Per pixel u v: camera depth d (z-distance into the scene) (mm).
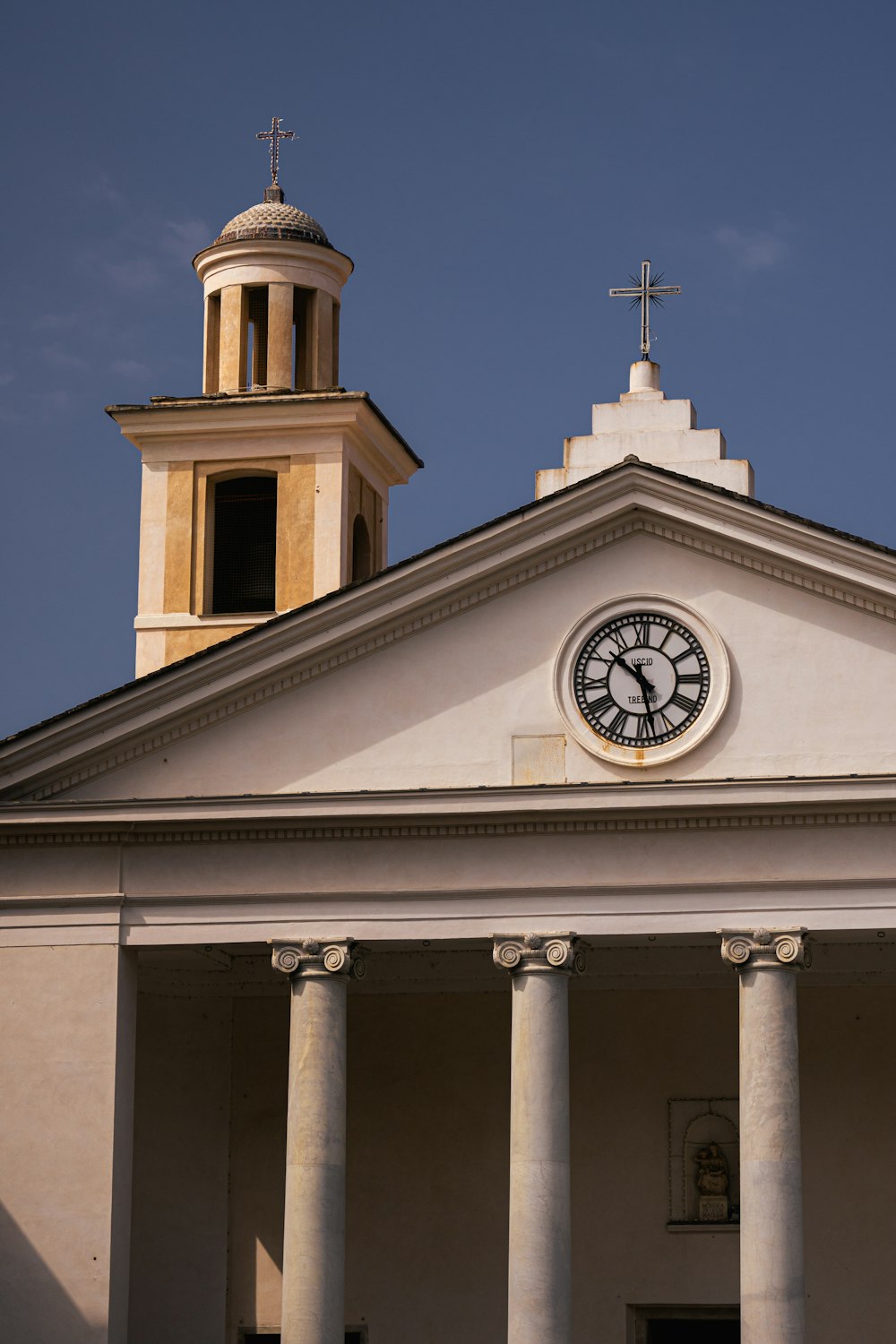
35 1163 28812
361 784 29297
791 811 27812
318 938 28781
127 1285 29000
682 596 28859
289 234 37344
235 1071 33406
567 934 28203
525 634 29219
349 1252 32812
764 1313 26797
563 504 28875
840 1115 31750
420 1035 33344
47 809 29375
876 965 31344
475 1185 32750
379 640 29562
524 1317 27344
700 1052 32562
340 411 35719
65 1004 29203
